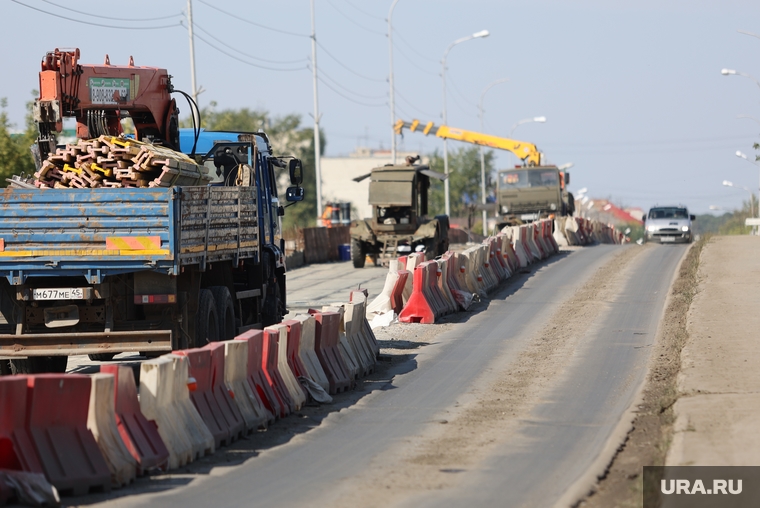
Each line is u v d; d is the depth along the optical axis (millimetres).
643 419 21969
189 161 28500
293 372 24766
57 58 30594
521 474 17562
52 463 15695
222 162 33500
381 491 16422
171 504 15625
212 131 35812
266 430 21828
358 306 30047
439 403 24859
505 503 15641
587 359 30828
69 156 26828
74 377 16297
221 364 20859
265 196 35500
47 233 25375
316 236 88125
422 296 40812
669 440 18703
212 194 27875
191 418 19141
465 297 44562
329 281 64625
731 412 20641
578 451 19328
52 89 30156
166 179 26500
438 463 18484
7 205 25406
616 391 25828
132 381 17781
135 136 33375
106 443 16719
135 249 25156
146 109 32312
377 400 25609
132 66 32250
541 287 51938
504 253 56625
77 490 15922
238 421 20906
